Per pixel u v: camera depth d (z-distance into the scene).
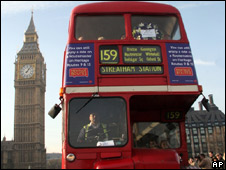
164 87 6.65
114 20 7.30
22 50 176.62
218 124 120.69
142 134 7.42
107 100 6.45
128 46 6.86
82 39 7.03
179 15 7.53
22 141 162.38
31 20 191.88
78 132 6.23
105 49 6.80
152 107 7.49
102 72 6.62
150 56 6.84
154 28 7.25
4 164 158.50
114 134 6.22
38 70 172.75
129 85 6.57
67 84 6.52
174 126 7.58
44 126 180.00
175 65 6.86
